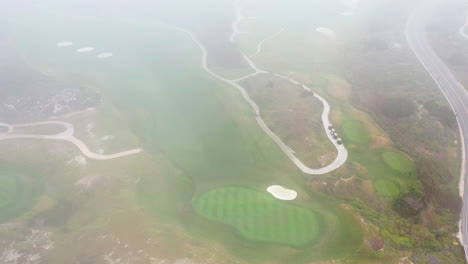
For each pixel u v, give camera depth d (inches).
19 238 1742.1
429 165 2217.0
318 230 1756.9
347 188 2058.3
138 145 2514.8
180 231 1769.2
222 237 1729.8
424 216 1849.2
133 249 1648.6
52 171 2235.5
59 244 1695.4
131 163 2301.9
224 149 2503.7
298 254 1621.6
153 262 1578.5
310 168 2239.2
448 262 1561.3
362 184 2071.9
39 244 1701.5
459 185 2106.3
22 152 2391.7
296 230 1760.6
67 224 1825.8
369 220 1800.0
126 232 1750.7
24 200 2015.3
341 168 2196.1
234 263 1583.4
